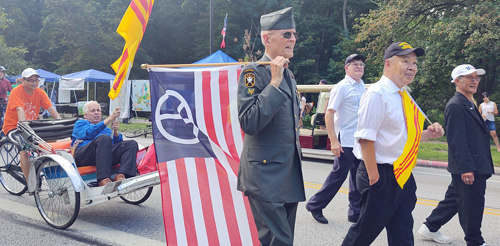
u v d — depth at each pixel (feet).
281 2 88.43
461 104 11.82
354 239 9.94
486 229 15.34
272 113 7.66
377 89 9.43
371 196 9.53
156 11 93.04
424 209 18.08
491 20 42.63
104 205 17.85
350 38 85.35
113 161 15.97
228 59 46.91
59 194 14.57
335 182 15.21
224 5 86.48
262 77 8.20
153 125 11.07
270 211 7.93
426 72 51.44
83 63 83.66
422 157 33.50
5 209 16.67
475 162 11.73
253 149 8.20
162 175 10.93
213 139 10.85
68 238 13.55
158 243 13.21
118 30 13.21
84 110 16.74
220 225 10.62
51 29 86.07
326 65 92.38
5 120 18.52
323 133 31.27
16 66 72.59
